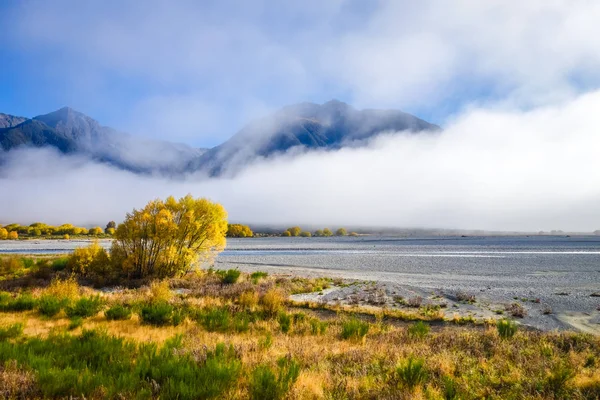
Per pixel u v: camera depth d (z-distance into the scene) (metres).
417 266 46.47
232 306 16.72
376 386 6.10
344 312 18.64
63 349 7.76
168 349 7.57
